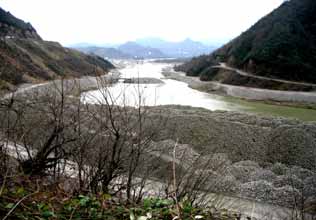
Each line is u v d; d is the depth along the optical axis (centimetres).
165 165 635
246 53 6538
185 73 8238
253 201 1095
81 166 468
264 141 1759
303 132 1753
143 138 665
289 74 5384
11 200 298
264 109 3688
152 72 8950
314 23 6756
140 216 305
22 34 6650
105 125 512
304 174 1381
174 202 344
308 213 770
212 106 3775
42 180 438
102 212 319
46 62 5425
